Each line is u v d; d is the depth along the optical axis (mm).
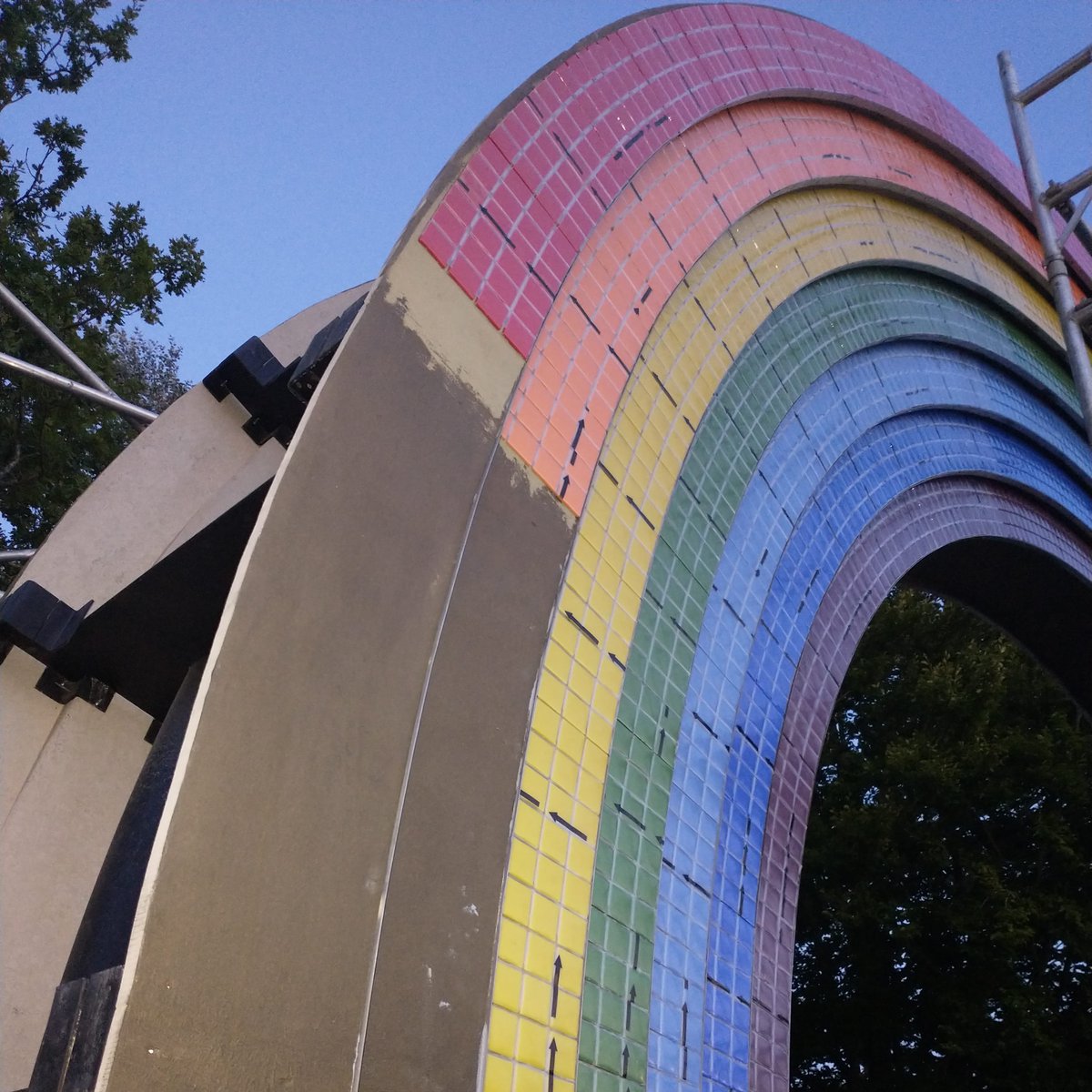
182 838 3783
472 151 6262
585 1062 5219
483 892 4781
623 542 6562
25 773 6406
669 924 6297
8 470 14281
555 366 6375
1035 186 8797
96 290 14812
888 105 11539
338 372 4977
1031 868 19672
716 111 8727
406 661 4801
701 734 7152
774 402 8867
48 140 15320
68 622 6461
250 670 4184
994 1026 18109
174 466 8172
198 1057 3578
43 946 6254
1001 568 13578
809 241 9922
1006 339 13289
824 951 19938
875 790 20750
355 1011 4078
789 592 8805
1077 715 21328
